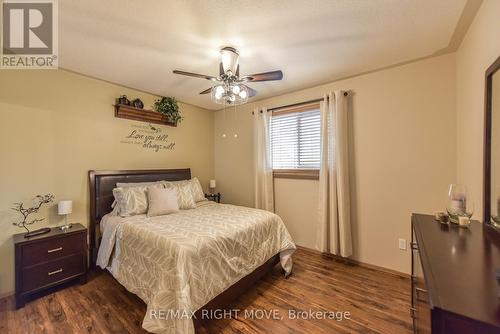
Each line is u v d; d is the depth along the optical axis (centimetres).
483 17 147
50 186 240
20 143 222
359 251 275
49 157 240
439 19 165
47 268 209
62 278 217
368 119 265
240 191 399
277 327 171
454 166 218
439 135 224
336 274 253
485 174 135
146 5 147
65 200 249
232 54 202
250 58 224
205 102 381
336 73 263
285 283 234
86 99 268
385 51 213
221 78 202
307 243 320
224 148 422
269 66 242
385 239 257
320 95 301
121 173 293
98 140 278
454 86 215
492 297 66
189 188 317
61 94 248
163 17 160
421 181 235
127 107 296
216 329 169
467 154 185
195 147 402
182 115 380
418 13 158
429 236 118
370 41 195
